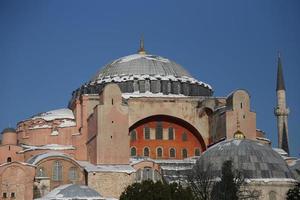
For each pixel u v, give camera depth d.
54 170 123.12
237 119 128.50
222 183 103.19
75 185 113.56
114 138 125.44
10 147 131.00
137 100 135.00
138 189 96.31
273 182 108.62
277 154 115.44
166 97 136.38
